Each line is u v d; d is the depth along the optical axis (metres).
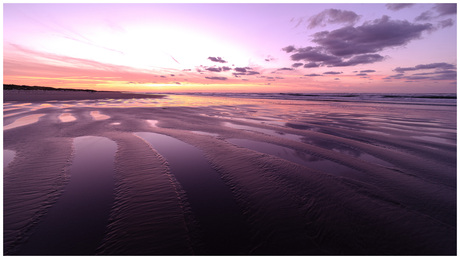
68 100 24.95
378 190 3.84
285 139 7.47
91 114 12.80
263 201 3.47
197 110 16.69
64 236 2.61
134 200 3.43
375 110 17.28
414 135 8.08
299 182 4.14
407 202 3.46
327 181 4.19
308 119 12.22
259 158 5.47
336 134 8.29
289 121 11.45
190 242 2.59
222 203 3.40
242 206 3.33
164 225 2.85
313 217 3.08
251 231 2.79
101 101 24.55
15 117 10.99
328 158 5.53
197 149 6.16
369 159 5.47
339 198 3.57
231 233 2.75
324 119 12.21
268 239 2.66
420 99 32.25
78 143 6.47
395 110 17.19
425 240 2.67
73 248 2.46
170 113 14.35
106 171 4.51
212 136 7.76
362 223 2.95
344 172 4.64
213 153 5.81
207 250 2.50
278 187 3.94
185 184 4.02
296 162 5.23
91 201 3.37
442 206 3.35
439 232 2.79
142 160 5.18
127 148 6.06
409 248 2.56
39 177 4.14
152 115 13.05
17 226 2.74
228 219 3.01
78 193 3.60
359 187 3.95
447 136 7.90
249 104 24.20
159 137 7.44
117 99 29.50
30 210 3.08
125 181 4.07
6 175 4.18
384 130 9.02
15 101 21.02
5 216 2.93
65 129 8.34
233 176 4.40
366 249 2.55
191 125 9.85
